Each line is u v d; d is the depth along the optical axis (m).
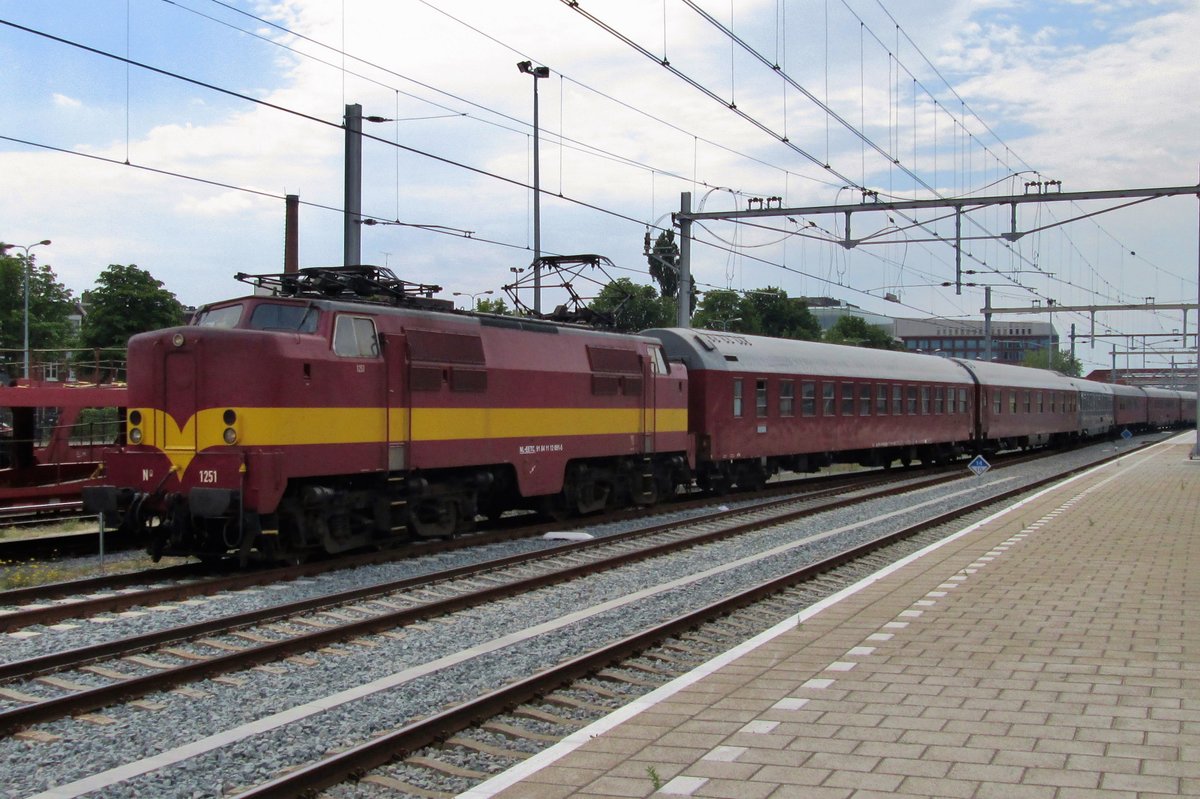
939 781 5.71
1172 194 27.53
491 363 18.17
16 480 23.11
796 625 10.16
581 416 20.47
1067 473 34.97
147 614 11.78
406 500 16.80
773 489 29.06
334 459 15.13
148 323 62.28
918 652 8.95
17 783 6.61
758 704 7.38
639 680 9.18
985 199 28.09
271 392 14.23
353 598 12.55
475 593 12.45
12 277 81.81
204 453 14.14
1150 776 5.73
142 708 8.23
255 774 6.76
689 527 20.17
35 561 16.56
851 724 6.85
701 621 11.36
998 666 8.40
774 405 27.92
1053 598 11.58
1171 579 12.86
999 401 43.66
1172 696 7.42
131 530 14.78
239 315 15.18
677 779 5.87
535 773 6.03
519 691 8.21
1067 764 5.95
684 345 25.55
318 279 16.39
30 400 22.95
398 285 17.19
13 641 10.52
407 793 6.39
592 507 21.53
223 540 14.87
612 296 49.31
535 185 29.72
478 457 17.84
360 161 22.61
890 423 34.19
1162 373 118.81
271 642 10.62
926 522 20.02
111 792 6.43
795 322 95.00
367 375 15.74
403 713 8.10
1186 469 36.78
